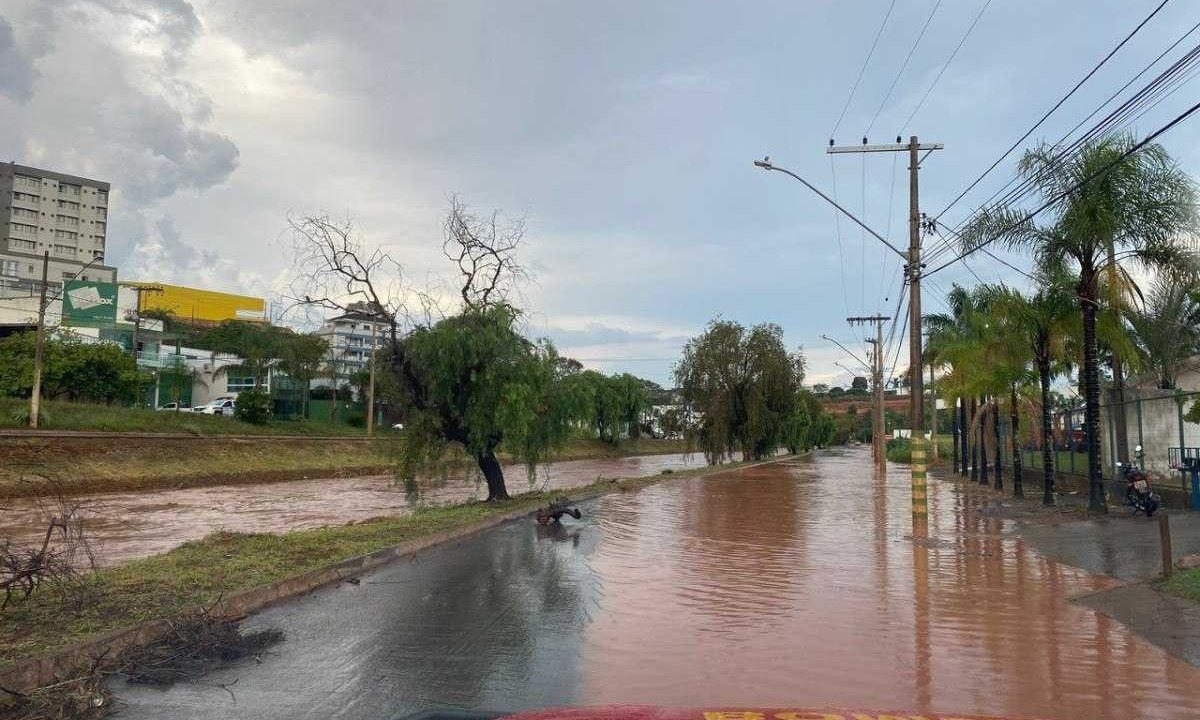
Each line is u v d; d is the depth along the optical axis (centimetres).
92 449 3566
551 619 822
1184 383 2673
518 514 1845
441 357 1988
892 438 8762
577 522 1748
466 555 1257
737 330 5356
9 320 6328
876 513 2009
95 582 882
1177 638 746
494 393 2023
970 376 2853
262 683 606
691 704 565
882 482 3425
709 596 949
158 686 596
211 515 2491
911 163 1905
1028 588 1007
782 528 1664
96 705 544
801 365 5588
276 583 914
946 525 1752
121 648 672
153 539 1864
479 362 2034
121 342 6794
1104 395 2577
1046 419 2236
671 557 1252
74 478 3250
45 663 602
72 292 6088
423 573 1088
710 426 5312
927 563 1208
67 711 533
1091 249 1864
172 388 6556
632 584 1022
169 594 845
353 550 1187
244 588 880
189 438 4209
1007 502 2388
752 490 2802
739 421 5353
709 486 2989
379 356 2109
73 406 4344
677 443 11044
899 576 1095
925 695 590
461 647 712
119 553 1582
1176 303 2434
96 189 12600
